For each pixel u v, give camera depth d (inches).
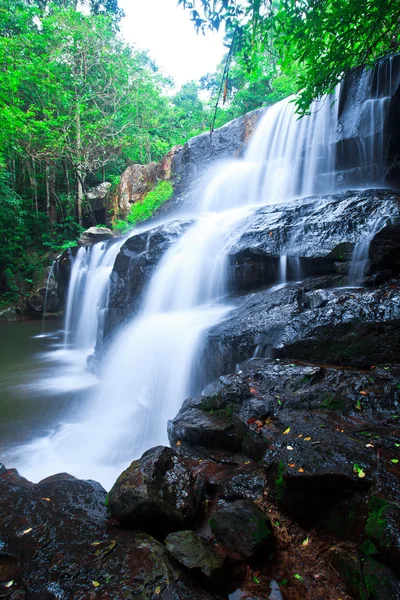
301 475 92.3
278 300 211.3
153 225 575.8
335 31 179.6
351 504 86.7
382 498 79.6
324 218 238.2
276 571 86.4
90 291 567.8
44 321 704.4
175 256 333.7
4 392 310.8
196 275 305.1
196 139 623.8
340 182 347.3
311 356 168.2
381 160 312.0
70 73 859.4
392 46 320.5
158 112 1058.7
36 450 209.5
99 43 875.4
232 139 574.9
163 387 232.5
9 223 800.3
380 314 163.0
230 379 158.1
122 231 686.5
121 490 100.0
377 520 76.9
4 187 754.2
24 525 99.3
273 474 103.5
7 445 215.5
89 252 630.5
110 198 805.9
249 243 265.9
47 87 791.1
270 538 91.0
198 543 89.2
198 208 532.4
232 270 276.8
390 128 299.3
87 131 840.9
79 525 99.1
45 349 490.6
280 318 191.3
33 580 80.2
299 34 177.8
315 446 103.7
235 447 131.6
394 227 194.2
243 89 899.4
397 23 193.5
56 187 1008.9
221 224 343.0
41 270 768.3
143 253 362.9
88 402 286.4
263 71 829.2
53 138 789.9
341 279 209.6
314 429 114.3
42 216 908.6
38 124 707.4
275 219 269.3
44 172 952.9
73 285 639.1
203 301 300.2
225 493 111.7
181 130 1211.2
